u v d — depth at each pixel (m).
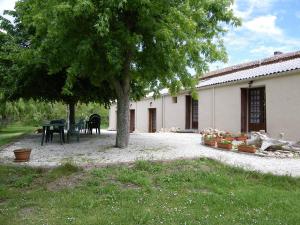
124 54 10.77
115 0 8.52
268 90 14.96
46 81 14.79
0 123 34.03
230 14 11.38
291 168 8.38
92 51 9.40
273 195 6.02
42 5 9.35
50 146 12.76
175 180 6.80
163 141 13.88
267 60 19.36
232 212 5.15
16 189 6.45
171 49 9.68
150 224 4.61
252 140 11.85
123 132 11.85
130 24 9.95
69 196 5.81
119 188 6.31
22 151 9.38
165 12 9.48
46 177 7.13
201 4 10.35
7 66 14.67
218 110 18.44
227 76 19.30
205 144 12.61
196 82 12.73
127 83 11.59
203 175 7.13
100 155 10.27
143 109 28.03
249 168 8.10
